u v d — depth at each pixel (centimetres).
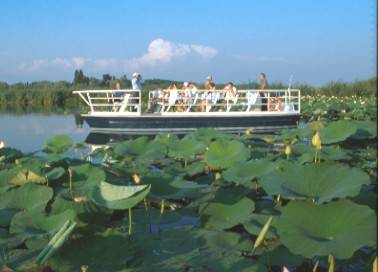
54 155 539
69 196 387
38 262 268
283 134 791
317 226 262
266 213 357
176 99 1444
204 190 447
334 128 664
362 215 258
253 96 1453
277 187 320
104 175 431
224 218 341
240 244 304
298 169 334
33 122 1730
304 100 2489
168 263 283
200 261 283
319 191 311
